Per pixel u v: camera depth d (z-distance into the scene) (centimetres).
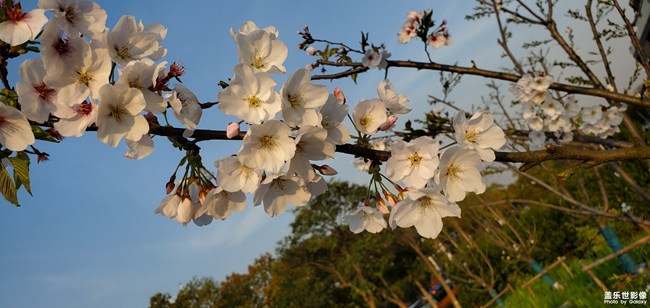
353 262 2234
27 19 144
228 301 3922
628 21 419
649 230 517
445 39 520
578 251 1273
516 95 514
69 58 147
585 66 443
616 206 1033
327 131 175
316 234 2639
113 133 148
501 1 510
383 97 202
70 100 146
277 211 184
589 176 1045
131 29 161
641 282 604
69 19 152
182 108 160
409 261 2353
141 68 152
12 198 174
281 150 159
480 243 1480
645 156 195
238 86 158
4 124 147
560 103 500
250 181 170
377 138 416
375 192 206
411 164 184
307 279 2562
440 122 477
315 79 458
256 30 171
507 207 1363
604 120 505
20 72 143
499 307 1129
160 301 3494
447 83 552
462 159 186
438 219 195
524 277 1307
